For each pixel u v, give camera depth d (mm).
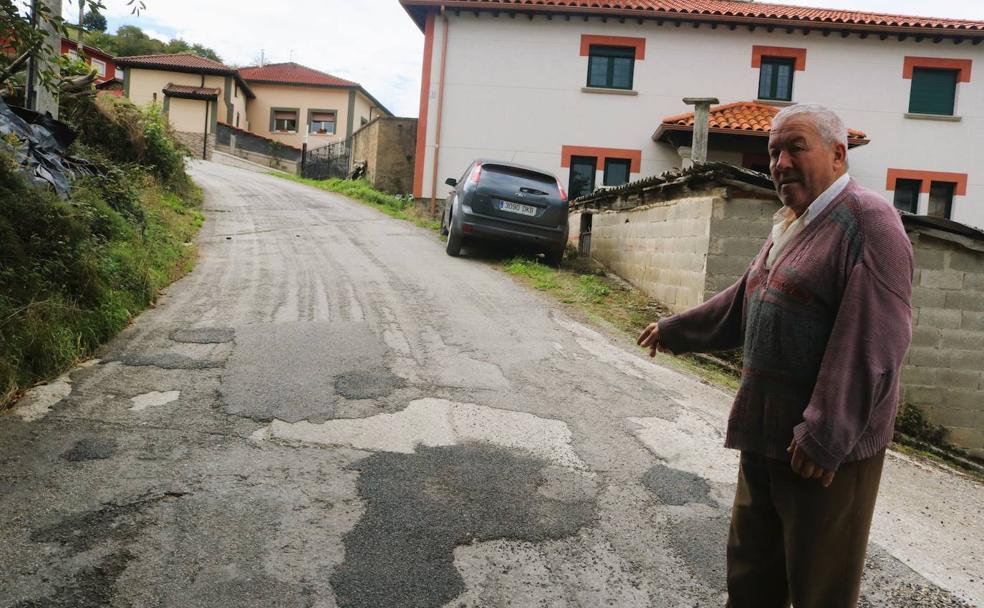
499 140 18531
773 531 2137
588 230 13914
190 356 5305
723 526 3318
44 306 5012
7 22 4777
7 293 5008
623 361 6355
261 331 6121
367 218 16859
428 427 4246
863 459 1909
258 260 9977
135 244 7891
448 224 13516
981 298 7770
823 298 1933
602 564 2918
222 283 8172
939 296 7766
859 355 1818
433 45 18375
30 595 2447
